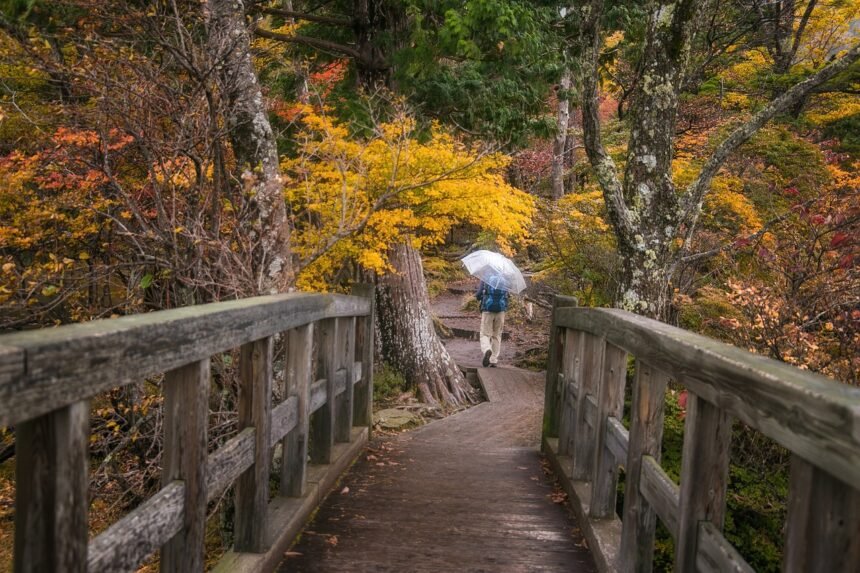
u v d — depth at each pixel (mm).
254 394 3131
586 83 6090
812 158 9891
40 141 5516
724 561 2021
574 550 3758
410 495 4621
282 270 5113
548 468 5547
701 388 2180
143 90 4672
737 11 12992
